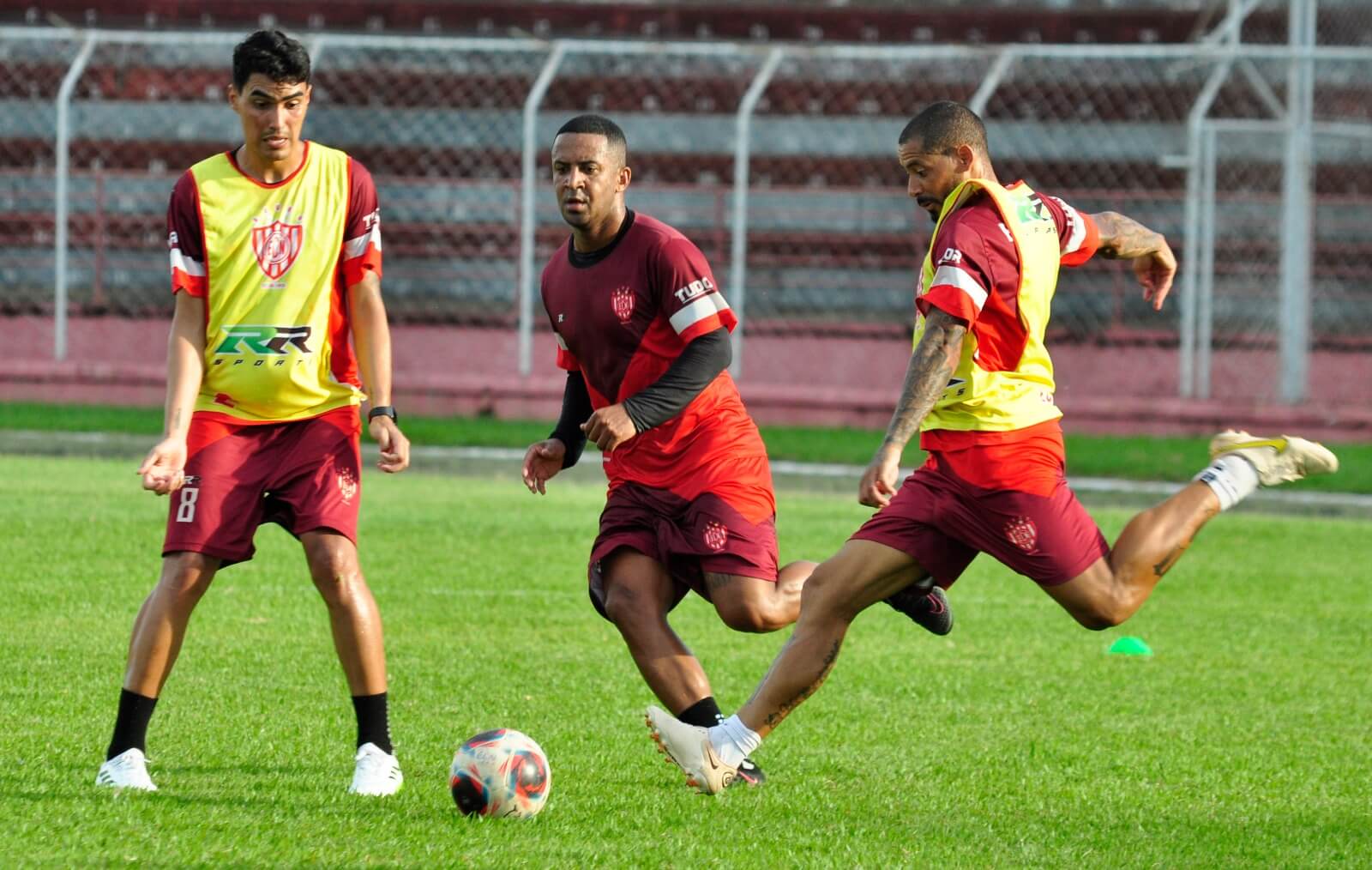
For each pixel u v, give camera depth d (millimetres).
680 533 17391
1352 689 23266
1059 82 77688
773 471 50438
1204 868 14086
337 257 16719
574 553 34938
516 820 14938
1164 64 77125
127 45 78500
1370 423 60469
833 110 79625
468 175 78125
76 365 63875
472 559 33562
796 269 74688
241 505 16344
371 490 45906
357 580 16281
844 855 14039
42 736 17922
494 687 21844
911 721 20609
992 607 30297
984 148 16609
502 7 83000
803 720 20531
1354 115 74125
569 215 17234
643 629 17188
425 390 63188
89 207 75750
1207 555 37562
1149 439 60406
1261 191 72438
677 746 16078
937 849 14469
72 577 29266
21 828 13844
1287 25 75500
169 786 15906
